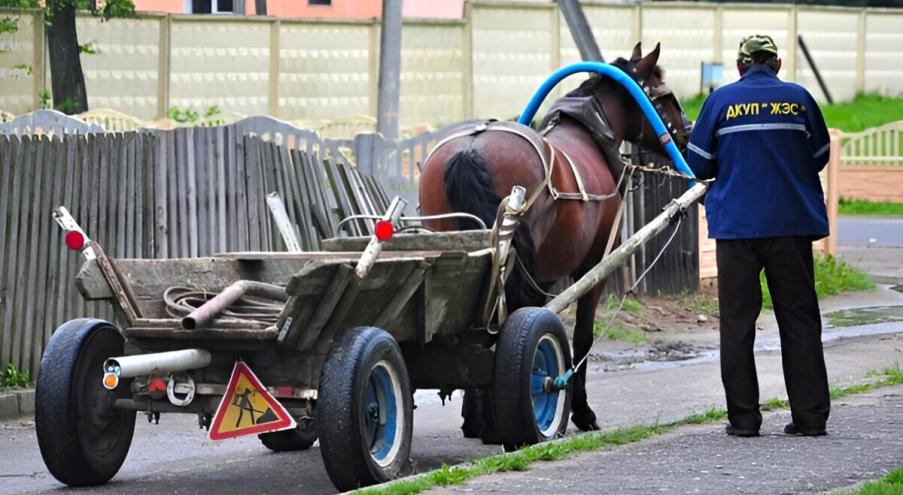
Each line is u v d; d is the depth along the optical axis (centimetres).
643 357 1655
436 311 976
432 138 1819
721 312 1034
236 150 1467
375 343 889
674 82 4650
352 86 4012
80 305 1383
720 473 885
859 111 4875
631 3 4538
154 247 1409
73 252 1371
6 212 1330
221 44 3812
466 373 1030
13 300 1338
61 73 3319
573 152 1208
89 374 933
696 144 1033
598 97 1290
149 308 962
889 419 1100
